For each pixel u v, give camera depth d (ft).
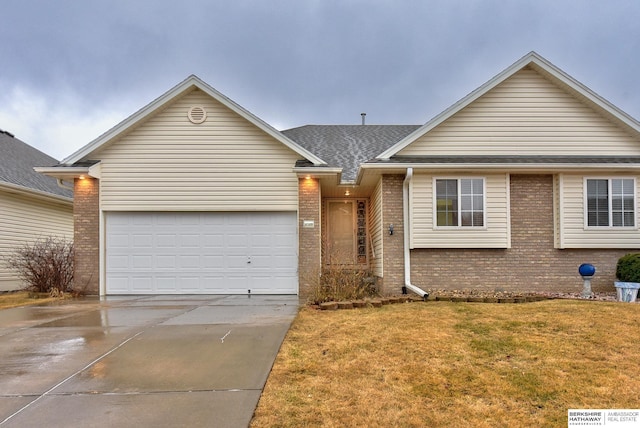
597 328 18.75
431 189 33.63
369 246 44.42
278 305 28.37
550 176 33.91
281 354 15.65
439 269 33.63
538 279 33.24
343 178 39.55
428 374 13.41
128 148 35.94
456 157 34.91
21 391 12.26
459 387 12.35
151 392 12.10
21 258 40.55
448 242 33.27
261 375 13.44
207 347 16.71
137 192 35.81
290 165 36.40
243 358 15.23
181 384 12.71
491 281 33.35
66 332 19.54
